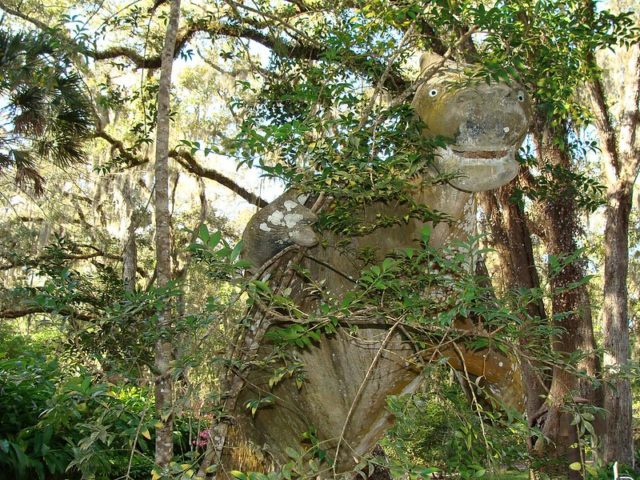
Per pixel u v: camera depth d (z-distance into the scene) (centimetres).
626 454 1078
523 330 300
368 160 318
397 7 411
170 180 1227
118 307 289
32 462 425
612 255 1166
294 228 336
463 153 346
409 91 362
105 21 577
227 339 301
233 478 296
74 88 766
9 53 652
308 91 355
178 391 326
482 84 345
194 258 320
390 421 364
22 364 476
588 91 1175
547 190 634
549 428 836
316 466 263
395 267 292
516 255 978
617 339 1141
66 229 1308
